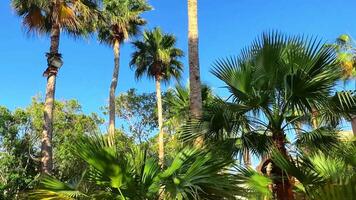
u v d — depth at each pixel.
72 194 5.75
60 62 16.64
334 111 8.23
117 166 5.61
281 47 8.20
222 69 8.54
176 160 5.82
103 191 5.88
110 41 27.78
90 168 5.94
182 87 17.69
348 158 8.27
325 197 3.38
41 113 33.12
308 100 8.06
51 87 16.52
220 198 5.77
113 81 26.98
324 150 8.37
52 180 6.05
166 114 36.62
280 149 8.08
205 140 8.37
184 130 8.70
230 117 8.25
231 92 8.53
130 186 5.77
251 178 7.02
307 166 7.67
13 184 17.14
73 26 17.09
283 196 7.57
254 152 8.26
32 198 5.96
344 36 16.41
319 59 7.86
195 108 9.11
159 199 5.83
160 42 29.16
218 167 5.79
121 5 27.06
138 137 38.88
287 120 8.47
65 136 33.78
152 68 29.11
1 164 24.36
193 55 9.71
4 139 29.72
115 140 5.90
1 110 30.88
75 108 36.53
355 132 12.73
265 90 8.25
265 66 8.20
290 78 7.92
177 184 5.67
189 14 10.06
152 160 6.08
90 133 5.73
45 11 17.33
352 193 3.26
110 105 26.59
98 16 18.25
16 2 17.28
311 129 8.55
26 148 30.38
